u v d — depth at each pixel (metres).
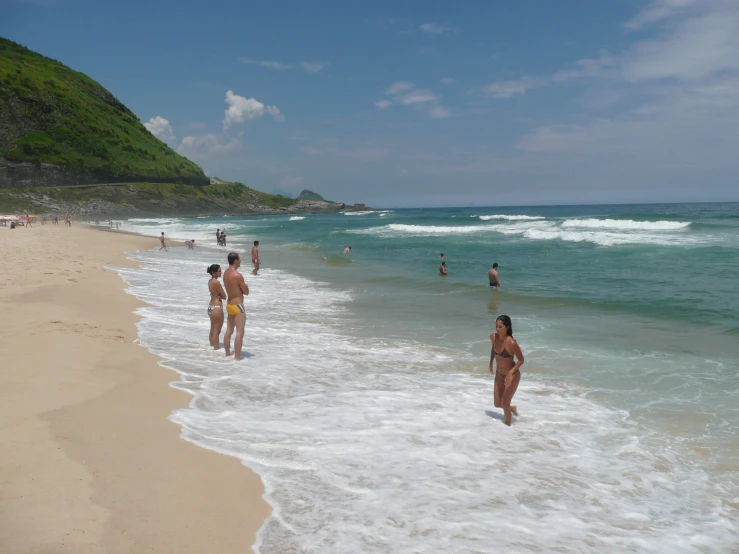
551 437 6.00
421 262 25.03
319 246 35.12
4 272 15.62
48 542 3.36
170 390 6.88
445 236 41.41
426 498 4.51
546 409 6.91
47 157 102.75
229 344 9.02
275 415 6.29
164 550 3.48
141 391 6.63
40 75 121.25
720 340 10.44
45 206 92.50
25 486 3.98
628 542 4.03
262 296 15.79
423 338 10.76
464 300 15.08
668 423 6.46
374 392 7.37
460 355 9.48
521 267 21.94
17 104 107.25
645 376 8.35
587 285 17.00
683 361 9.12
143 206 108.06
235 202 133.75
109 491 4.08
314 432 5.82
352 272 21.77
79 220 90.19
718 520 4.39
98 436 5.08
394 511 4.27
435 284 17.98
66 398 5.96
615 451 5.68
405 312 13.43
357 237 43.19
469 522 4.17
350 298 15.47
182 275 19.23
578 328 11.62
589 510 4.47
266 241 41.28
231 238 45.50
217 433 5.61
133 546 3.46
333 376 8.09
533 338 10.81
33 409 5.52
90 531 3.52
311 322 12.23
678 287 15.94
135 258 25.52
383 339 10.65
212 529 3.82
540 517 4.32
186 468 4.69
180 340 9.77
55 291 12.59
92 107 127.62
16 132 104.88
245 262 25.83
